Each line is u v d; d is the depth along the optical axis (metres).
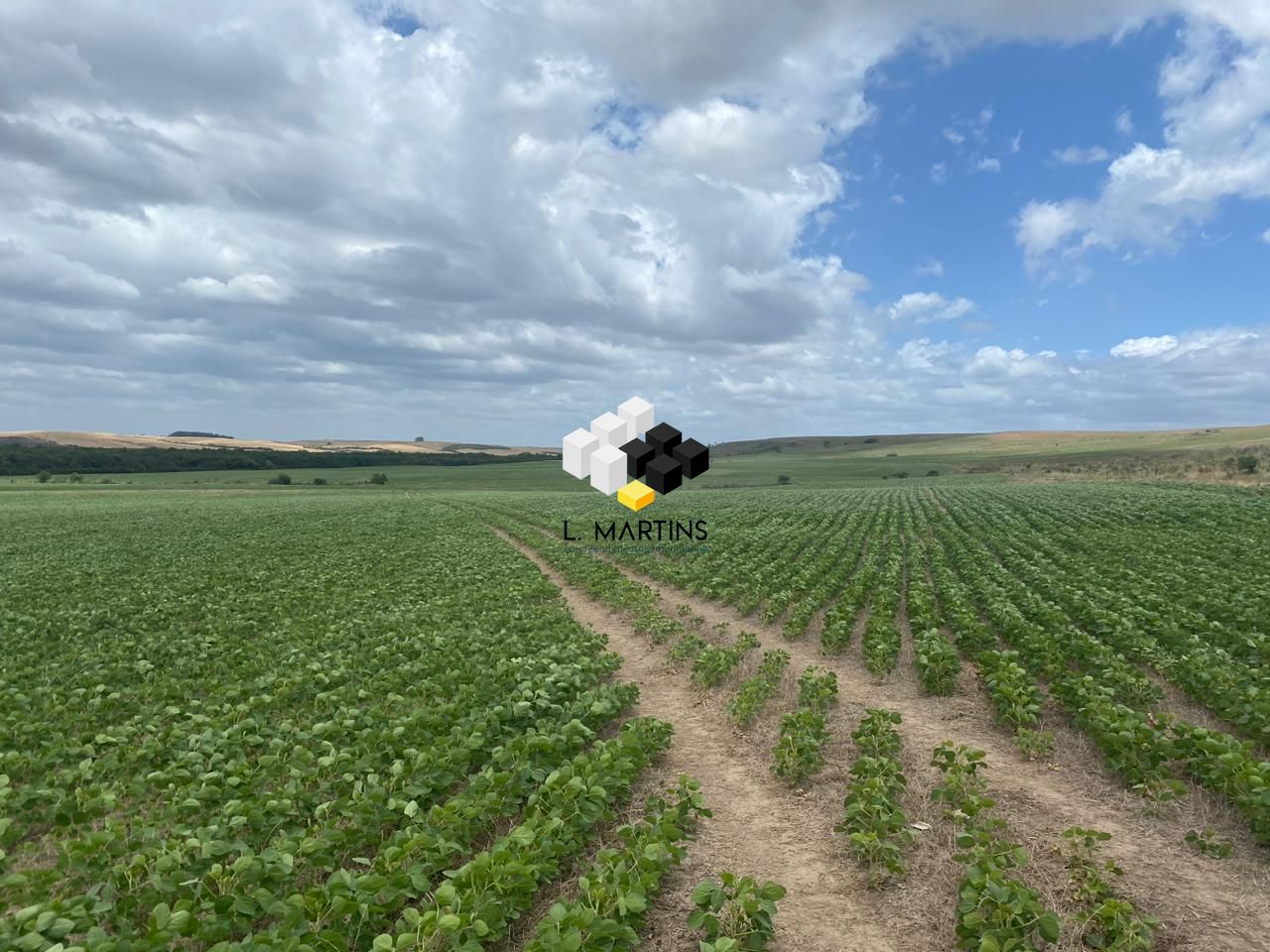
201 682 14.02
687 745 11.92
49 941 5.67
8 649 17.25
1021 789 9.69
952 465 143.25
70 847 6.71
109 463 140.88
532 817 7.42
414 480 133.88
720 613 23.06
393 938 6.32
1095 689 11.55
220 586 26.64
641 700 14.55
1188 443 136.12
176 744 10.53
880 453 186.38
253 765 10.08
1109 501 52.53
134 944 5.32
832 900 7.32
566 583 29.77
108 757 9.89
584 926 5.73
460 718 11.13
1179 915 6.82
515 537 46.53
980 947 5.67
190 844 6.81
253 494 97.94
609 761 8.99
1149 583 21.61
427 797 8.79
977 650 15.97
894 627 17.08
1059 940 6.41
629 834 7.39
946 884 7.43
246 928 6.30
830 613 19.16
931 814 8.86
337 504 77.56
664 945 6.63
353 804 7.88
